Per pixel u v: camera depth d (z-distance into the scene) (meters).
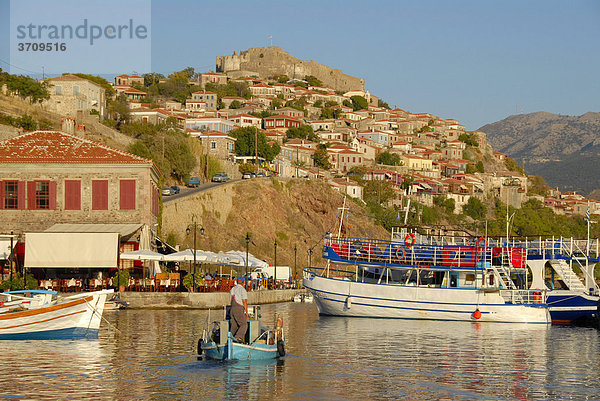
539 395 31.50
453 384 33.41
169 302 66.19
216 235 122.94
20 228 75.56
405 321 61.25
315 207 151.75
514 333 54.22
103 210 75.75
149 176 76.38
